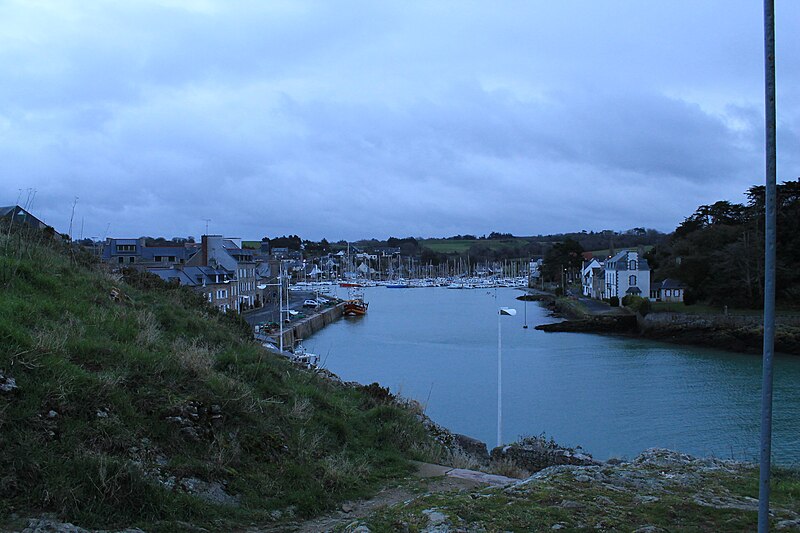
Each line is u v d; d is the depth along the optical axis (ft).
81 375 23.25
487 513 20.72
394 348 173.78
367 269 649.61
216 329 42.86
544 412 99.19
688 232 318.04
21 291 31.04
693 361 149.79
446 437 44.73
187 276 178.50
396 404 46.34
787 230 216.95
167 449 22.98
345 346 178.09
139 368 26.63
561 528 19.45
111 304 35.83
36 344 23.82
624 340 190.60
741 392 112.68
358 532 19.42
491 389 116.98
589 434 86.69
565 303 291.99
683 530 19.70
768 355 13.85
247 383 32.68
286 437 28.76
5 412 19.80
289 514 22.91
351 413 37.01
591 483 25.12
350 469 28.22
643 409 100.48
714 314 192.65
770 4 13.03
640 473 27.61
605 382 123.65
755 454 75.10
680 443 81.56
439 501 22.06
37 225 53.57
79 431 20.89
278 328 163.94
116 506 19.16
